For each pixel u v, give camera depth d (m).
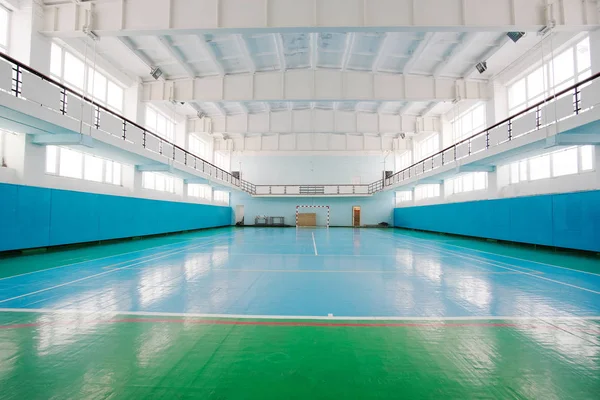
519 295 5.91
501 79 17.08
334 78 17.88
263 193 35.41
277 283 6.84
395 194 35.62
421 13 10.98
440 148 24.25
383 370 3.07
